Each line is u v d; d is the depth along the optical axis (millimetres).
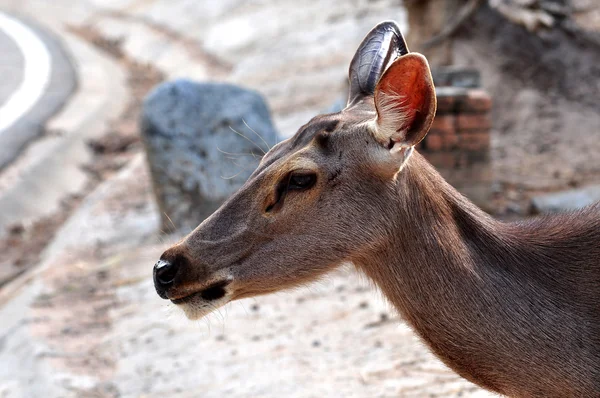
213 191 13969
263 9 34750
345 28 27484
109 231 15648
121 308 11828
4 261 16641
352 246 5699
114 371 9930
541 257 5738
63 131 25953
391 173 5578
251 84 26078
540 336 5512
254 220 5727
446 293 5621
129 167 20766
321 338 9703
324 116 5824
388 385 8359
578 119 16453
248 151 13969
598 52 18188
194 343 10164
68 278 13406
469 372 5684
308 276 5777
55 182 21766
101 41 41312
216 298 5773
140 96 31250
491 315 5570
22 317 11945
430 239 5656
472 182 12789
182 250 5738
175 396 9023
